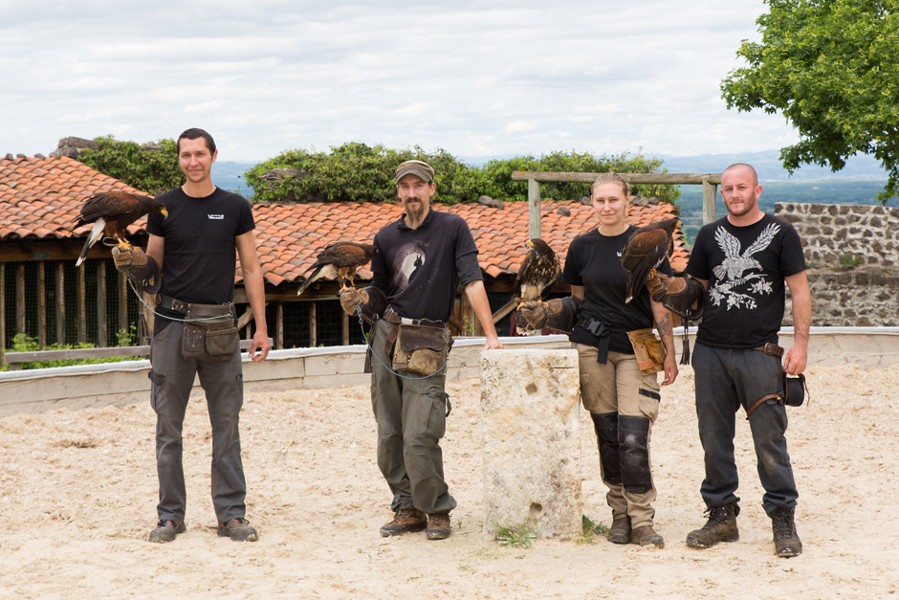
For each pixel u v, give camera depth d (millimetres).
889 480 7445
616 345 5832
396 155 27469
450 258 6043
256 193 27266
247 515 6688
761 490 7281
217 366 6191
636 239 5422
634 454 5773
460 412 9523
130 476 7496
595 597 4965
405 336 5930
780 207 22078
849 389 10156
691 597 4938
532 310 5645
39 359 15961
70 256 18844
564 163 30344
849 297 21984
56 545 5945
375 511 6824
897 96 21531
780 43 23766
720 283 5746
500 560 5582
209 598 5035
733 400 5836
